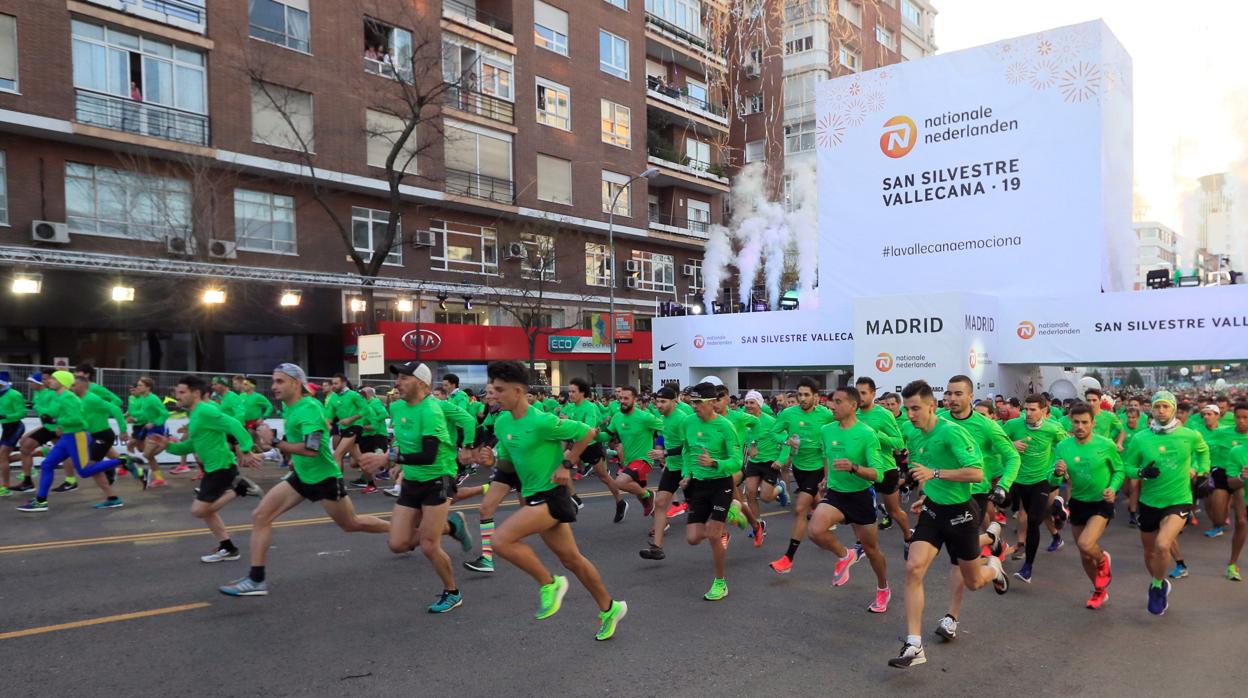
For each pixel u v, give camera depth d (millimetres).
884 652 5195
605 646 5234
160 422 12953
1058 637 5582
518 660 4938
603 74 33312
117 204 20266
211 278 18875
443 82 24344
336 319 24422
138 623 5570
